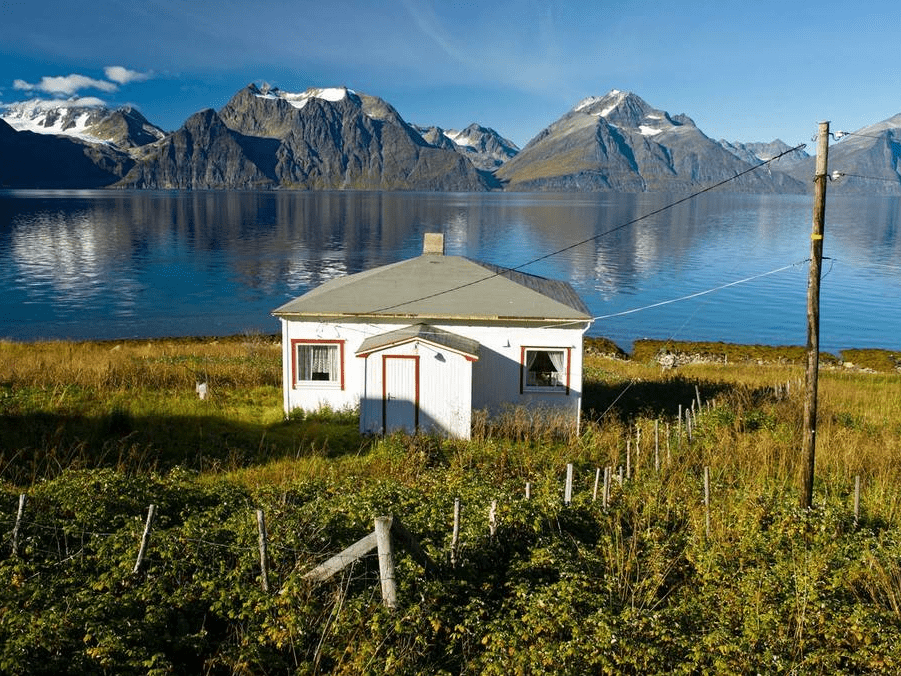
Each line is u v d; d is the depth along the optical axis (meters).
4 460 16.72
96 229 151.38
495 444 19.66
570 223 192.00
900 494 15.37
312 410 24.03
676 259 108.81
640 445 19.45
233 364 31.83
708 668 8.45
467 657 8.56
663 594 10.60
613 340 57.66
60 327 58.31
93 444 18.64
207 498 13.29
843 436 20.38
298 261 99.69
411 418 21.83
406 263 26.38
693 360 47.34
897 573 11.02
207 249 114.56
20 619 7.99
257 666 8.19
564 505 13.14
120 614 8.55
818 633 9.27
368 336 23.78
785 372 39.66
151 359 32.47
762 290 82.25
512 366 23.64
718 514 13.24
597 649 8.40
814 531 12.63
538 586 9.76
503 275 26.14
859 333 61.62
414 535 11.22
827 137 13.17
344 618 8.67
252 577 9.64
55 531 10.43
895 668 8.59
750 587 10.06
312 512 11.71
